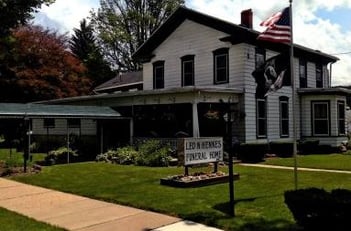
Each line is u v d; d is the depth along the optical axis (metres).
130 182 12.12
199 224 7.52
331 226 6.07
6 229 7.21
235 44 21.16
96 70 47.72
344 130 24.88
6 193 10.91
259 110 21.61
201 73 22.81
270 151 20.67
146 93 19.98
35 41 34.53
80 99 24.36
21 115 16.95
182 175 12.26
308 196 6.28
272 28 10.03
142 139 20.59
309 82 26.22
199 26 22.92
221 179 11.86
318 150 22.92
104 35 45.25
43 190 11.28
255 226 7.14
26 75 32.97
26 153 15.20
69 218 8.17
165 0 45.06
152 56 25.70
